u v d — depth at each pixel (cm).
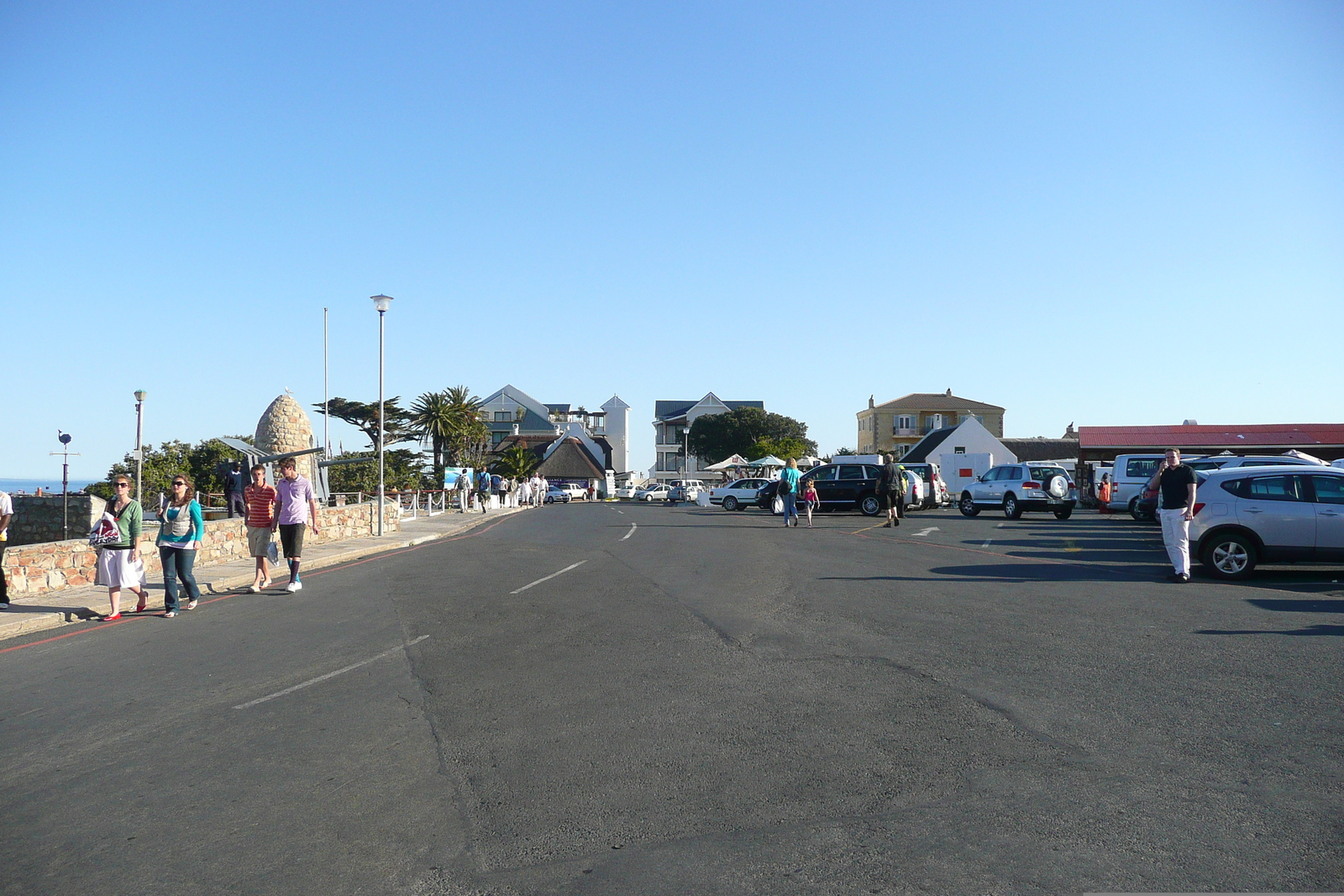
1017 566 1549
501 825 467
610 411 10544
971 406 7956
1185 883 388
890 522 2619
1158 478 1355
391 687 762
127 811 500
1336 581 1300
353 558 1948
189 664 876
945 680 738
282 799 511
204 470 4609
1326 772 514
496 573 1588
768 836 443
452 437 7844
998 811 467
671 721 638
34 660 916
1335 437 4388
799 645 891
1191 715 626
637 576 1484
